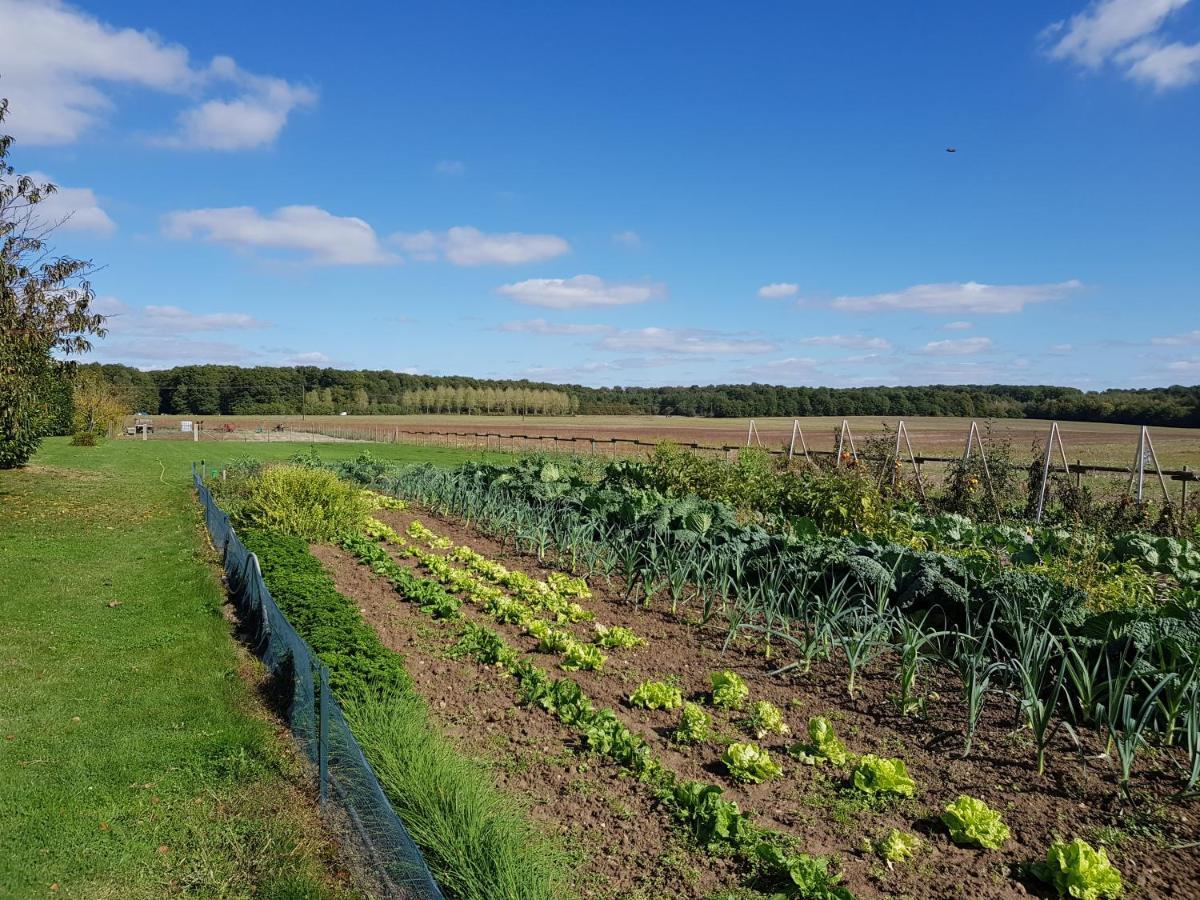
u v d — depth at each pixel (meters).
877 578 7.44
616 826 4.34
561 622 8.16
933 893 3.78
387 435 57.53
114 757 5.47
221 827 4.61
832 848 4.15
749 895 3.72
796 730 5.65
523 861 3.78
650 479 15.45
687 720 5.52
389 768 4.59
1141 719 4.60
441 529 15.24
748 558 8.65
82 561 12.25
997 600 6.53
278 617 6.93
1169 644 5.46
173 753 5.56
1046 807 4.58
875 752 5.32
